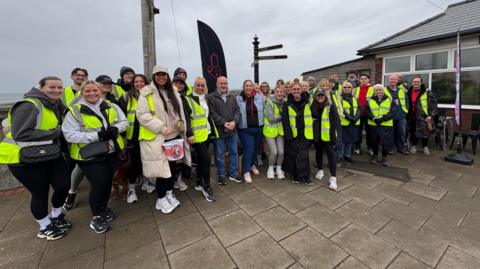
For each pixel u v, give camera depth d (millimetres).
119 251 2037
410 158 4520
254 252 1987
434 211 2586
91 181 2238
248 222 2441
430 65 6270
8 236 2281
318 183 3430
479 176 3547
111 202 2957
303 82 3633
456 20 6242
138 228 2373
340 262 1853
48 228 2227
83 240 2195
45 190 2188
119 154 2471
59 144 2141
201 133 2830
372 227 2305
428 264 1809
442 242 2061
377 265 1811
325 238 2148
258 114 3559
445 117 5352
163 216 2602
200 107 2893
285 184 3420
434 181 3406
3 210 2822
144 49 3951
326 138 3232
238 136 3682
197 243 2123
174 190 3289
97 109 2291
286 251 1991
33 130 1916
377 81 7363
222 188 3318
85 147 2125
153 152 2414
